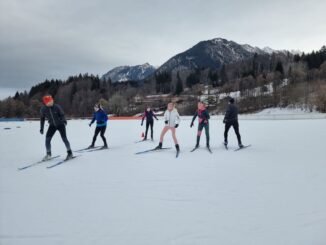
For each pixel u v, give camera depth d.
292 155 6.84
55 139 12.49
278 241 2.61
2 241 2.73
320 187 4.18
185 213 3.31
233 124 8.13
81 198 3.93
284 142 9.35
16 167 6.18
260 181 4.58
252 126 18.23
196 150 8.09
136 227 2.96
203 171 5.39
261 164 5.89
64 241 2.71
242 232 2.80
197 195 3.94
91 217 3.25
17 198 3.98
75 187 4.49
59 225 3.05
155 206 3.55
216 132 14.14
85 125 28.33
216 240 2.65
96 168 5.92
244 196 3.85
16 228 3.00
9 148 9.43
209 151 7.72
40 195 4.10
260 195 3.87
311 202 3.56
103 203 3.71
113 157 7.24
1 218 3.27
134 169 5.72
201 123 8.16
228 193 3.99
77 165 6.29
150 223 3.05
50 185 4.64
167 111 7.73
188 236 2.74
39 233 2.88
